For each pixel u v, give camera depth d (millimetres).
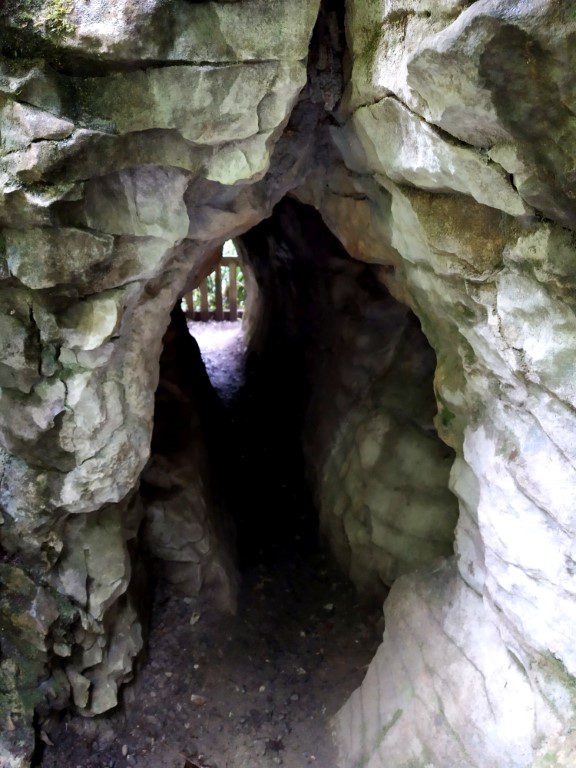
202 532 3502
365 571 3754
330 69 2082
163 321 2428
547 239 1458
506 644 2117
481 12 1114
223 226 2443
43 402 2141
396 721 2516
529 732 1940
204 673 3314
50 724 2736
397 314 4125
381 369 4090
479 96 1252
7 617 2564
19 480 2336
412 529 3406
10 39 1584
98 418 2221
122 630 2947
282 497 4832
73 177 1719
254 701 3229
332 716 3119
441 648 2459
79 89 1672
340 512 3998
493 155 1396
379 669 2834
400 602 2818
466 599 2469
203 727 3066
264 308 6219
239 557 4172
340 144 2395
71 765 2738
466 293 1846
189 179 1941
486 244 1687
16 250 1836
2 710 2590
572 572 1745
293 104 1964
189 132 1777
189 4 1602
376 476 3699
